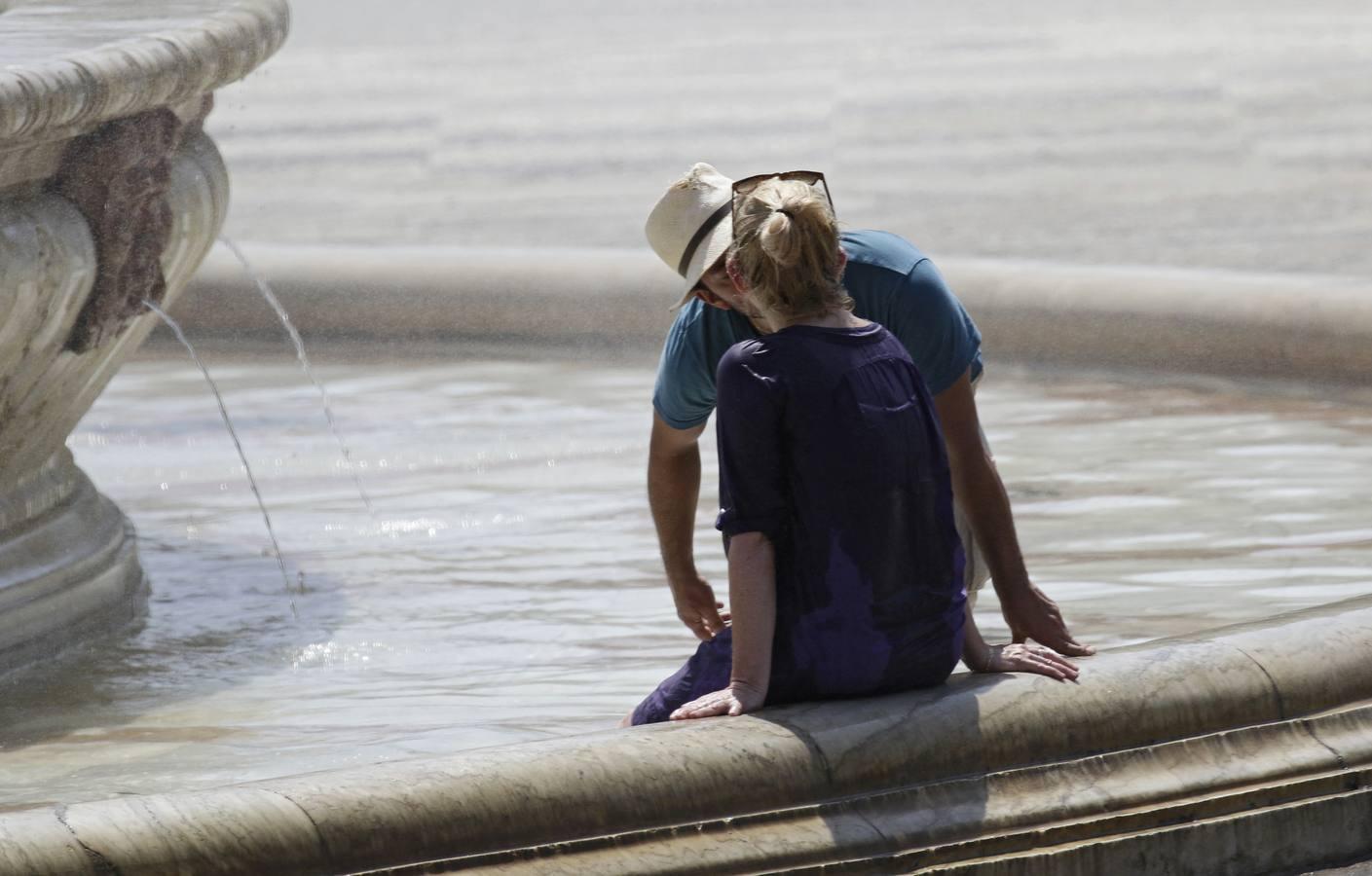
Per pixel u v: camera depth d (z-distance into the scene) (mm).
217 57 9773
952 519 6859
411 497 13938
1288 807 6664
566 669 9430
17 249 8820
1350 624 7258
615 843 5914
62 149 9180
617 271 20422
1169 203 28344
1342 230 25391
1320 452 14773
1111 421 16250
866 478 6570
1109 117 39000
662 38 58969
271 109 44812
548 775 5945
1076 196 29469
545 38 59719
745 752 6191
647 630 10227
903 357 6816
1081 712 6633
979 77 46625
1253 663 6930
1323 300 17234
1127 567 11320
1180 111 39406
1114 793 6508
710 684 7117
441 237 27516
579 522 13102
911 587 6688
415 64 53531
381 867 5680
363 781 5809
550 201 30719
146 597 10977
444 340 20422
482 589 11219
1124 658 6930
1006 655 7016
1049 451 15164
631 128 39250
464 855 5770
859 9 67125
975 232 26391
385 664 9578
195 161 10625
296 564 11930
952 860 6211
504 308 20344
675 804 6035
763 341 6668
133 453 15703
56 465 10789
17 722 8570
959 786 6398
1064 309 18359
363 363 20156
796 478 6617
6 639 9484
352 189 32781
